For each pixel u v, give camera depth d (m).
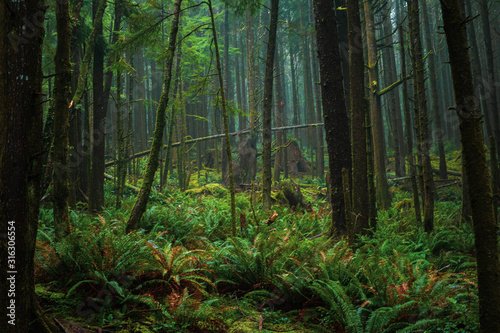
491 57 12.34
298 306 4.16
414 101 7.31
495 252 2.38
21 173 2.45
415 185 7.36
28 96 2.49
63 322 3.24
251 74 17.48
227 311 3.76
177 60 14.04
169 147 14.40
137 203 6.39
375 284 4.04
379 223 8.10
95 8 10.02
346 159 7.03
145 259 4.46
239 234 6.91
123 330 3.29
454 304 3.46
